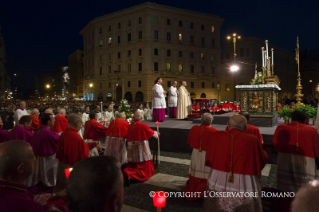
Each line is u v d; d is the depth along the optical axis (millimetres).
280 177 4781
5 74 65875
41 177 5426
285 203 4254
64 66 98062
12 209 1813
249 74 57750
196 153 5098
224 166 3457
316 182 1109
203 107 14070
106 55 57438
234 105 15852
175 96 13727
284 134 4703
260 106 9359
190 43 55344
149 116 21375
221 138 3613
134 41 52969
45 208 2168
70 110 28438
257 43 59219
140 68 52719
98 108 12328
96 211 1336
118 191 1429
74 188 1352
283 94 66125
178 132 9445
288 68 68688
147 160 6398
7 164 1972
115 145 6797
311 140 4492
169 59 53062
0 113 19578
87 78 62438
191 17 55125
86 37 64938
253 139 3426
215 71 58219
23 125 5855
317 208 1008
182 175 6781
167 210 4660
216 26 58250
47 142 5430
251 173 3324
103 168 1403
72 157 4605
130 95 53906
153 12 51562
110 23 56375
